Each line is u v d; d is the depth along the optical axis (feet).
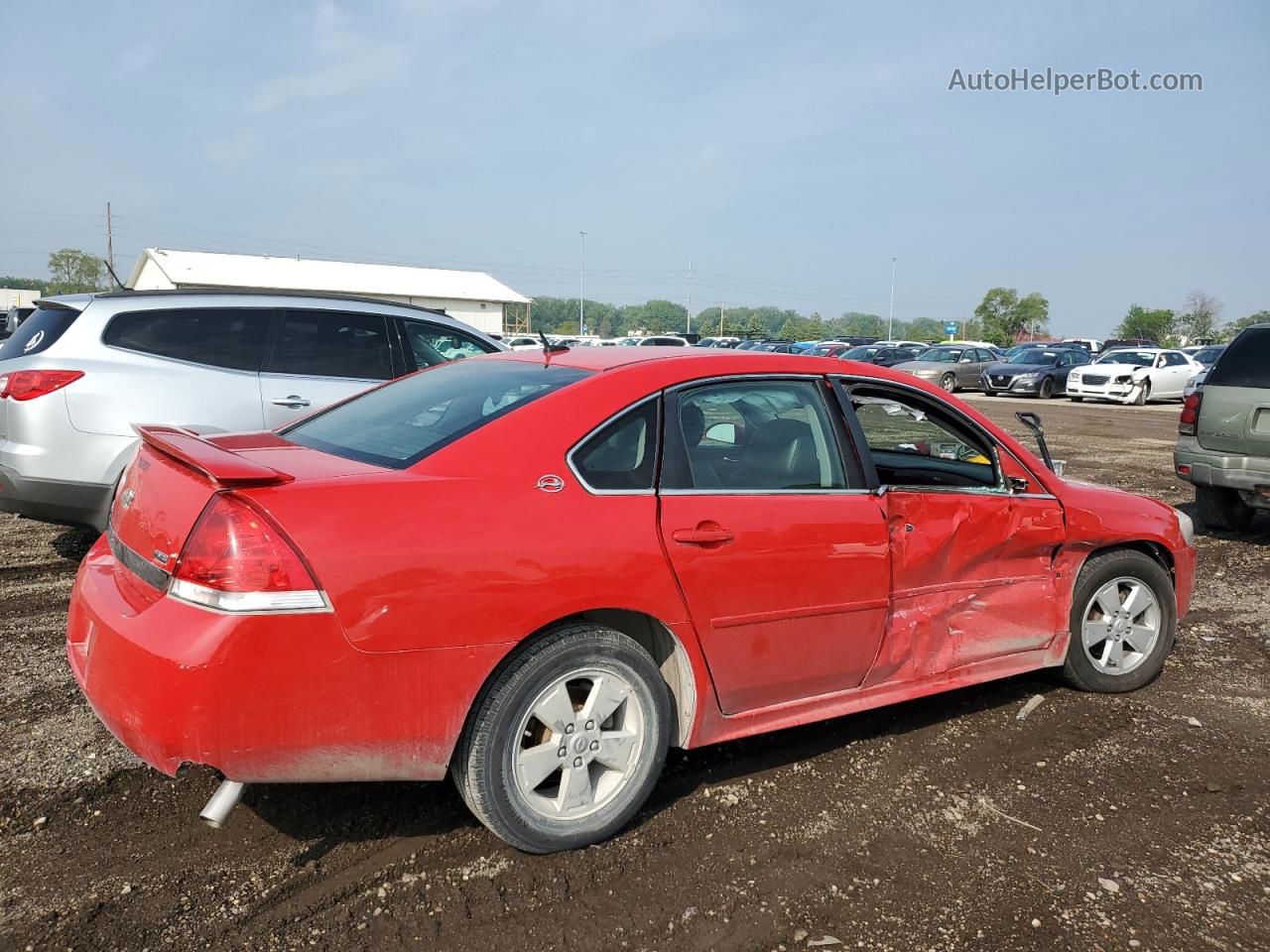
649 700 9.67
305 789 10.60
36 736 11.65
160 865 9.09
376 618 8.05
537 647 8.93
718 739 10.43
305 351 20.65
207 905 8.50
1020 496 12.71
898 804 10.74
